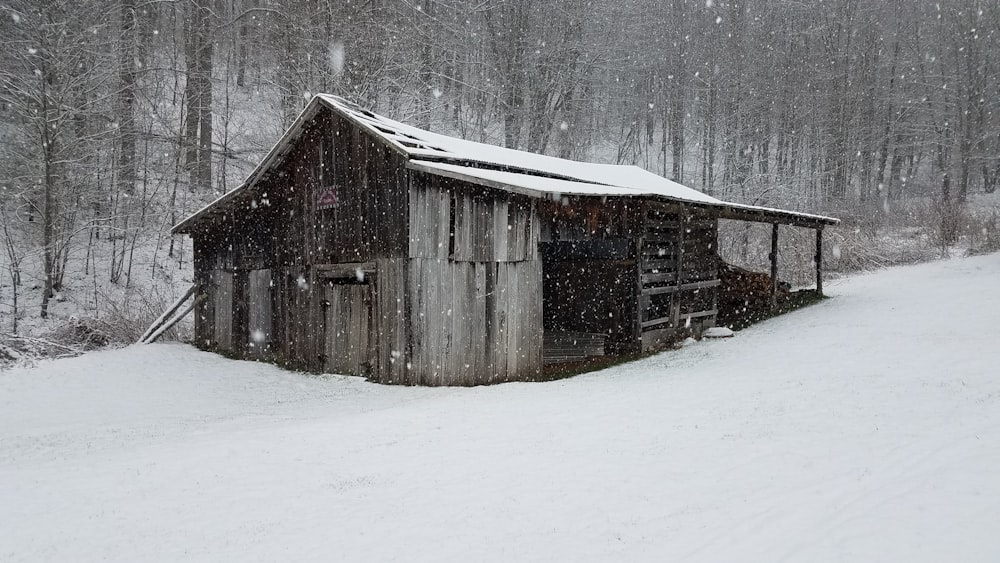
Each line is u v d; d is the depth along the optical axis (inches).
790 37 1798.7
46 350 707.4
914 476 222.8
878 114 1790.1
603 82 1945.1
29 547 218.8
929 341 470.6
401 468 275.6
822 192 1562.5
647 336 599.8
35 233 944.3
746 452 264.2
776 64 1772.9
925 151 1913.1
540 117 1573.6
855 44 1712.6
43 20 860.0
